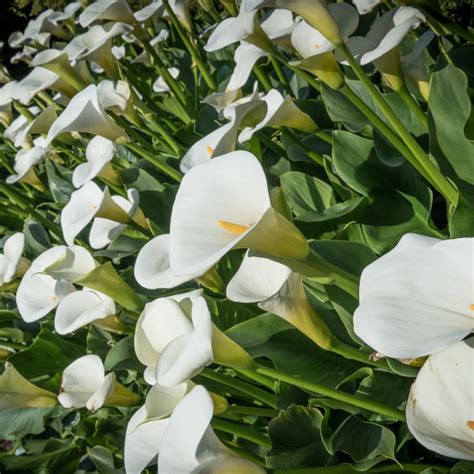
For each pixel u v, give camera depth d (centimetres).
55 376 295
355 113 259
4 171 487
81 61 333
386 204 231
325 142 287
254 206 153
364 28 315
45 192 400
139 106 325
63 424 318
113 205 252
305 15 185
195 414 145
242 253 262
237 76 251
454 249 121
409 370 172
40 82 334
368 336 111
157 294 280
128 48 548
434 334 109
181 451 146
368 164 234
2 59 880
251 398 234
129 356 235
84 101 268
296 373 203
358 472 176
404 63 228
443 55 206
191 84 436
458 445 110
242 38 240
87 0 508
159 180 338
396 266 120
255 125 241
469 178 199
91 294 229
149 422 169
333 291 201
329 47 197
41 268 245
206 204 150
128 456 166
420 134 252
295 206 263
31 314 237
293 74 359
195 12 591
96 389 211
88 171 278
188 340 162
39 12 781
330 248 211
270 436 194
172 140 334
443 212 261
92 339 287
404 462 188
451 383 121
